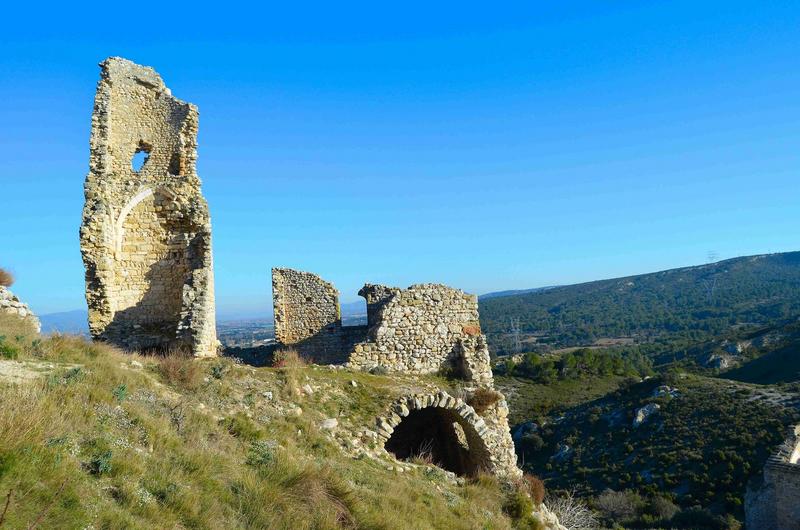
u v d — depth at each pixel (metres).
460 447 19.56
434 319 20.62
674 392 59.59
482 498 13.86
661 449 49.38
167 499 7.14
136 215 18.70
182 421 10.08
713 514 36.56
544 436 62.28
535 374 83.62
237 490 8.26
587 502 42.44
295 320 26.17
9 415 6.85
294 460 10.31
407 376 19.50
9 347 10.79
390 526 9.12
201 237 17.91
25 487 5.90
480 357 20.42
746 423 47.75
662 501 39.03
